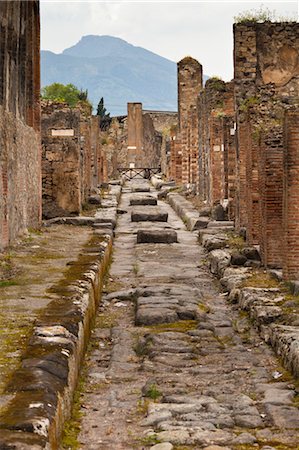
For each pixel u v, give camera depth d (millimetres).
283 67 28125
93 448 9039
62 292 14703
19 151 24375
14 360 10047
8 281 16031
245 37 28109
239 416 10156
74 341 11469
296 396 11086
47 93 85312
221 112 36188
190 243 29469
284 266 18000
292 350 12539
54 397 8797
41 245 23250
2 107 21109
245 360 13352
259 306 15906
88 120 45219
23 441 7238
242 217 27703
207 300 18812
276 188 20062
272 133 20000
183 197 46281
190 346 14156
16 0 24219
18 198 24203
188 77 60438
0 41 21875
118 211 39344
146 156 96562
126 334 15305
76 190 33156
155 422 9953
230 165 32188
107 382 12117
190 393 11367
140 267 23750
